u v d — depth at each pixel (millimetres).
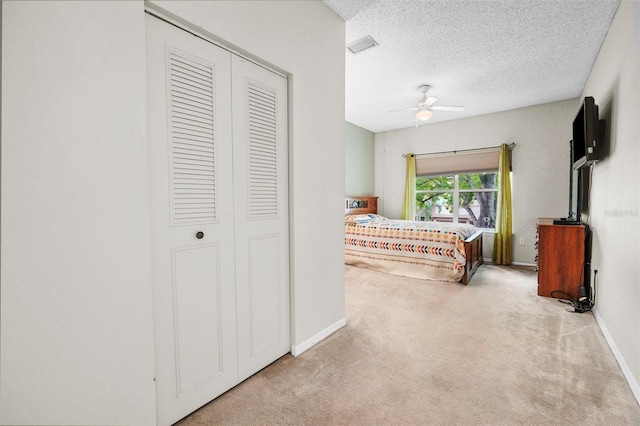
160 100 1254
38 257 917
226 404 1455
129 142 1103
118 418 1096
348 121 5289
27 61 882
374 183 6082
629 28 1868
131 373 1128
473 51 2844
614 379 1633
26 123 887
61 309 963
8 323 877
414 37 2617
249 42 1563
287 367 1779
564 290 2963
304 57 1941
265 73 1722
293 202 1894
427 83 3646
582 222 3213
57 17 931
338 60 2266
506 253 4645
